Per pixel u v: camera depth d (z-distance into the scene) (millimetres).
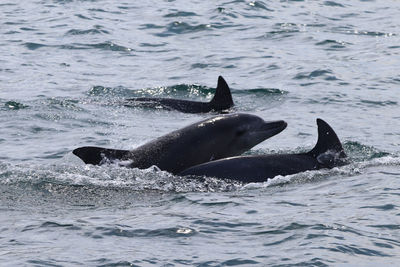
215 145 58219
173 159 56594
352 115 78000
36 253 40781
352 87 89500
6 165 58344
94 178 54438
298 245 41469
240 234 43406
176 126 76312
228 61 103812
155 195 51438
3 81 93250
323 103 83250
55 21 128000
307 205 48438
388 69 97750
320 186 52375
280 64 101062
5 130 71688
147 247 41594
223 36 118250
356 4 143250
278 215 46531
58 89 89875
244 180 53281
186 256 40281
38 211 48188
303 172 54406
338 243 41594
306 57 104625
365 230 43625
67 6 140250
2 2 145375
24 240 42875
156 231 43969
